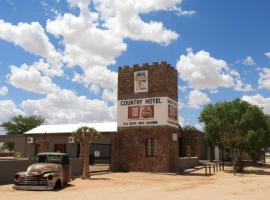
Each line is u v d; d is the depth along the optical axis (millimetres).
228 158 56281
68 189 17375
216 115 40000
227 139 33281
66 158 18875
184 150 45719
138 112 32781
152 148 31938
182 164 35062
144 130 32250
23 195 14758
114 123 41906
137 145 32344
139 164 31984
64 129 42594
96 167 35469
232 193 16766
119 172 31438
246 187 19641
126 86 33750
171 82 33312
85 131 24469
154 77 32469
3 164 20156
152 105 32188
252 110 38125
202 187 19312
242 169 34656
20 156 41562
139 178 25250
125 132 33094
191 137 45781
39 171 16594
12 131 75562
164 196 15242
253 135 35688
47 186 16406
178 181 23250
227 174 31234
